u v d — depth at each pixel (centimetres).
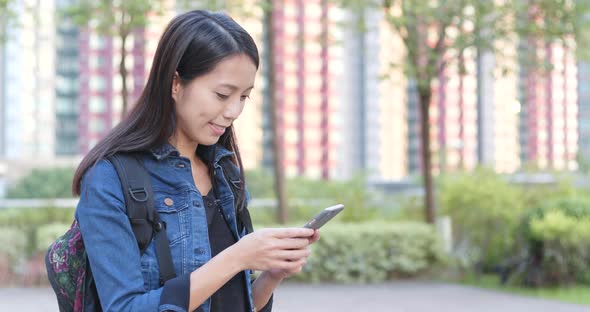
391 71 995
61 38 9781
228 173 180
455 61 1021
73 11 962
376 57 1109
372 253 988
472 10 998
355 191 1181
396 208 1202
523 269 904
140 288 144
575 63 1048
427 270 1019
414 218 1175
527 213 921
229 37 154
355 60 10544
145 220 152
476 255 1016
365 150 10556
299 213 1180
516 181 1119
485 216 995
